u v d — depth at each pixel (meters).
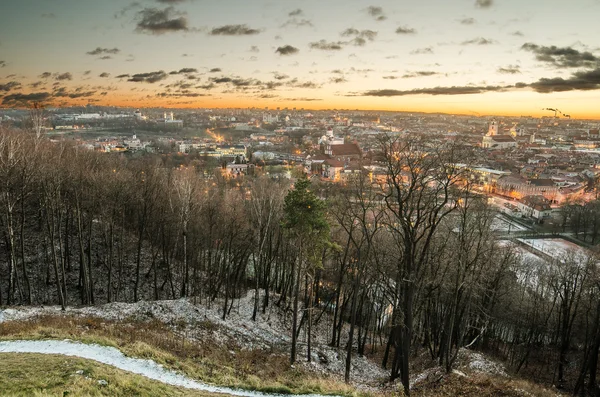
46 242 47.84
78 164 51.97
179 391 18.75
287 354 32.66
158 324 31.19
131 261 56.03
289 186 61.91
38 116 63.00
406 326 25.33
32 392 15.34
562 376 38.84
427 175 24.72
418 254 33.34
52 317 29.00
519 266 51.50
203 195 56.97
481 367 31.41
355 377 31.89
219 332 33.09
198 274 55.56
